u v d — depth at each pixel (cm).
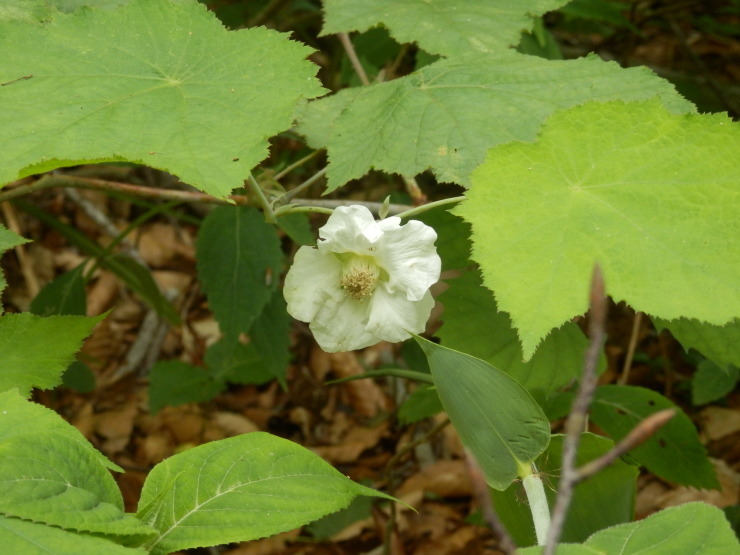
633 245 37
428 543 81
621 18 76
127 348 102
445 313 47
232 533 34
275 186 54
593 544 33
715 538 33
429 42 50
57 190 111
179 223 114
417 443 58
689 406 92
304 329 103
